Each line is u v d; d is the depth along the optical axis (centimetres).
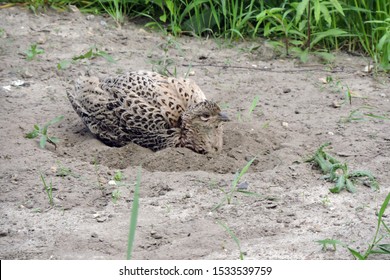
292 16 1522
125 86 1088
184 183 966
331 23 1477
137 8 1603
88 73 1295
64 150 1059
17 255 820
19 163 1005
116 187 957
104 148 1066
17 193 941
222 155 1052
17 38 1459
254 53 1459
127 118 1073
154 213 902
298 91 1289
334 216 898
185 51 1452
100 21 1565
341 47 1490
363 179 984
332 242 803
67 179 974
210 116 1052
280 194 946
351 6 1445
